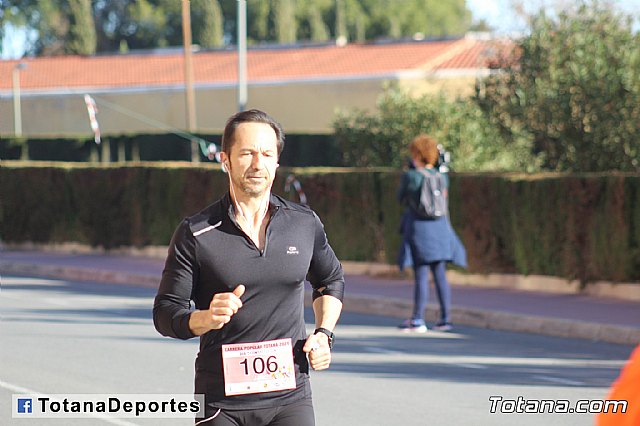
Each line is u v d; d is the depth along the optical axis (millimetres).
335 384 10289
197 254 5020
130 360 11523
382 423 8703
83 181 25047
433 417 8922
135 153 46750
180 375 10672
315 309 5387
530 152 23078
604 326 13203
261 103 51812
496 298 15883
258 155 5043
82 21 80062
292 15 88312
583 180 16172
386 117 27250
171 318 4918
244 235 5051
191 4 82562
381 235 19359
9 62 60156
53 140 47625
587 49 21828
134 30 87312
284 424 5059
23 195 25938
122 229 24469
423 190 13562
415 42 53062
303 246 5129
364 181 19484
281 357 5059
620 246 15766
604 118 20891
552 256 16688
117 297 17688
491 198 17469
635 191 15602
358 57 52188
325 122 50344
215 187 22531
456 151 24812
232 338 5047
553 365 11398
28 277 21562
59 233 25562
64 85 56375
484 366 11305
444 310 14000
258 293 5039
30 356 11773
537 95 22016
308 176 20281
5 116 56625
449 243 13734
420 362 11531
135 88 54125
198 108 53188
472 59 48969
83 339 12969
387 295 16344
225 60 56000
